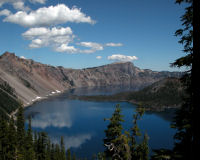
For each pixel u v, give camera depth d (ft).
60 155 212.02
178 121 33.01
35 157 168.66
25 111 623.77
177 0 33.68
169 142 318.86
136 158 69.05
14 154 145.48
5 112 512.22
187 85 33.42
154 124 446.60
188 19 34.96
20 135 187.01
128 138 63.77
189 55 32.04
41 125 446.19
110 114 573.74
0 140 143.74
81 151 290.56
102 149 296.30
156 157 30.12
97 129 412.36
